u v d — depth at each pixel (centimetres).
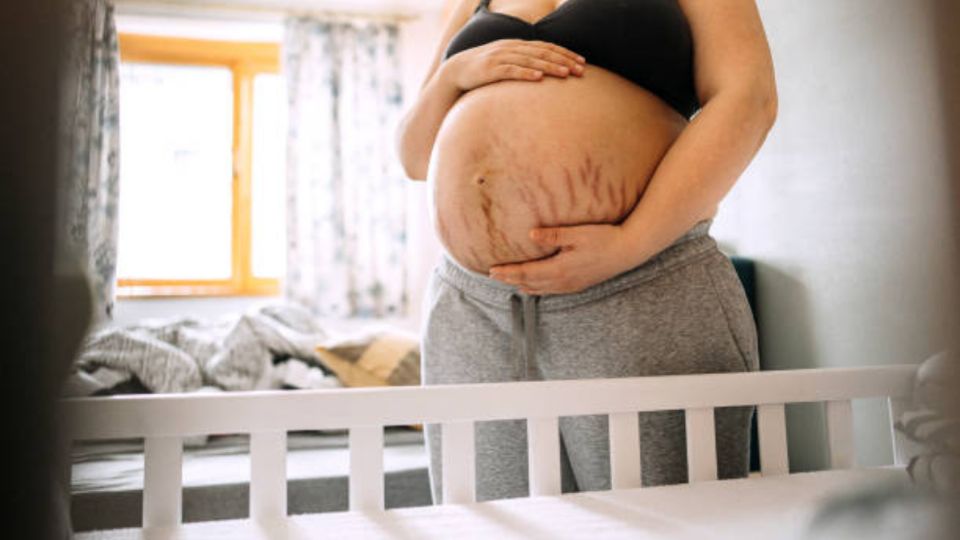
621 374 73
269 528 51
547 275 69
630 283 72
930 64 21
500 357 80
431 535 49
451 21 100
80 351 24
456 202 73
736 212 176
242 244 331
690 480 63
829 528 36
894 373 68
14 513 20
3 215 20
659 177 67
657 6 73
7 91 20
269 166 338
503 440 81
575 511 54
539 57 73
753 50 69
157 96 326
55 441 21
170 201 325
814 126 137
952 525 26
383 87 330
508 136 70
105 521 125
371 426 56
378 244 324
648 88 76
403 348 202
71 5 21
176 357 190
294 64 319
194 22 320
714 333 73
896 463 66
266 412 53
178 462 52
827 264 134
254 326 204
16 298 20
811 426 144
